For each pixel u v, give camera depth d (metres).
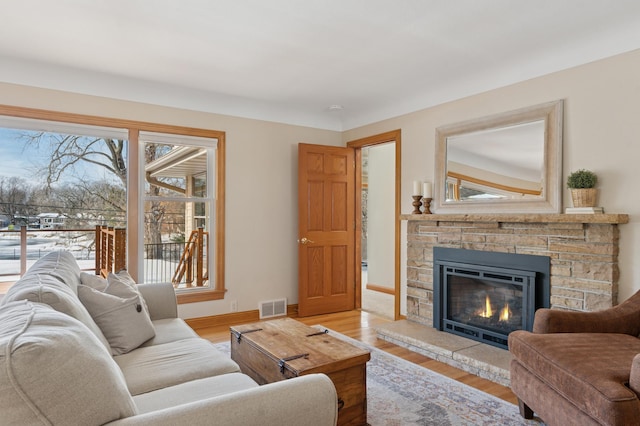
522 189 3.24
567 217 2.81
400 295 4.36
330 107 4.62
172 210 4.15
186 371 1.85
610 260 2.66
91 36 2.82
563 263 2.90
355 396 2.09
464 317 3.63
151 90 3.89
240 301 4.43
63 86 3.51
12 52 3.10
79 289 2.15
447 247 3.71
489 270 3.33
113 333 2.11
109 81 3.68
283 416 1.14
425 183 3.93
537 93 3.17
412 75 3.59
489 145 3.48
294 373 1.92
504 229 3.27
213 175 4.34
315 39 2.87
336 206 4.93
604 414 1.57
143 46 2.99
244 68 3.45
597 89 2.82
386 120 4.55
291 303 4.79
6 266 4.49
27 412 0.88
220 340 3.72
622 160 2.70
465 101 3.71
